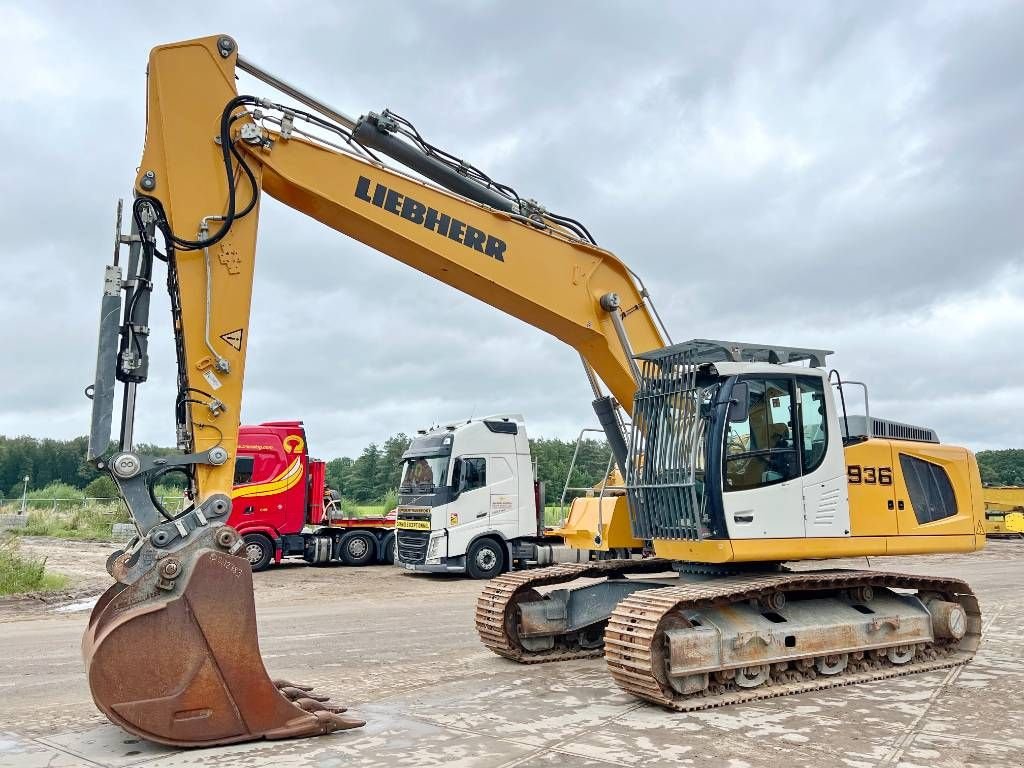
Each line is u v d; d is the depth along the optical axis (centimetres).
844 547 805
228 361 623
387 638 1022
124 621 520
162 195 628
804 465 793
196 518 559
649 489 791
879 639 823
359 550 2058
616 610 714
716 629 706
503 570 1816
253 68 669
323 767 507
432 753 539
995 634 1077
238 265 639
